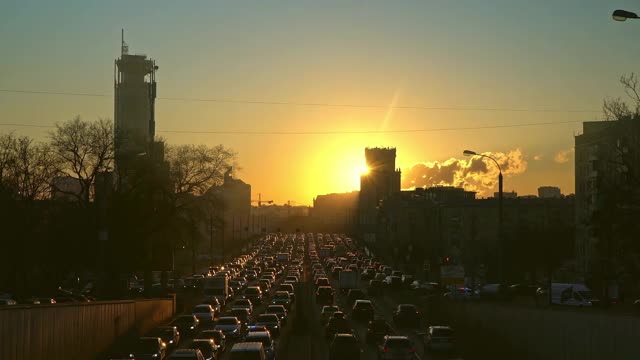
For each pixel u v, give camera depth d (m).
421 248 147.50
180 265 160.00
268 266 157.00
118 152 83.81
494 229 153.62
